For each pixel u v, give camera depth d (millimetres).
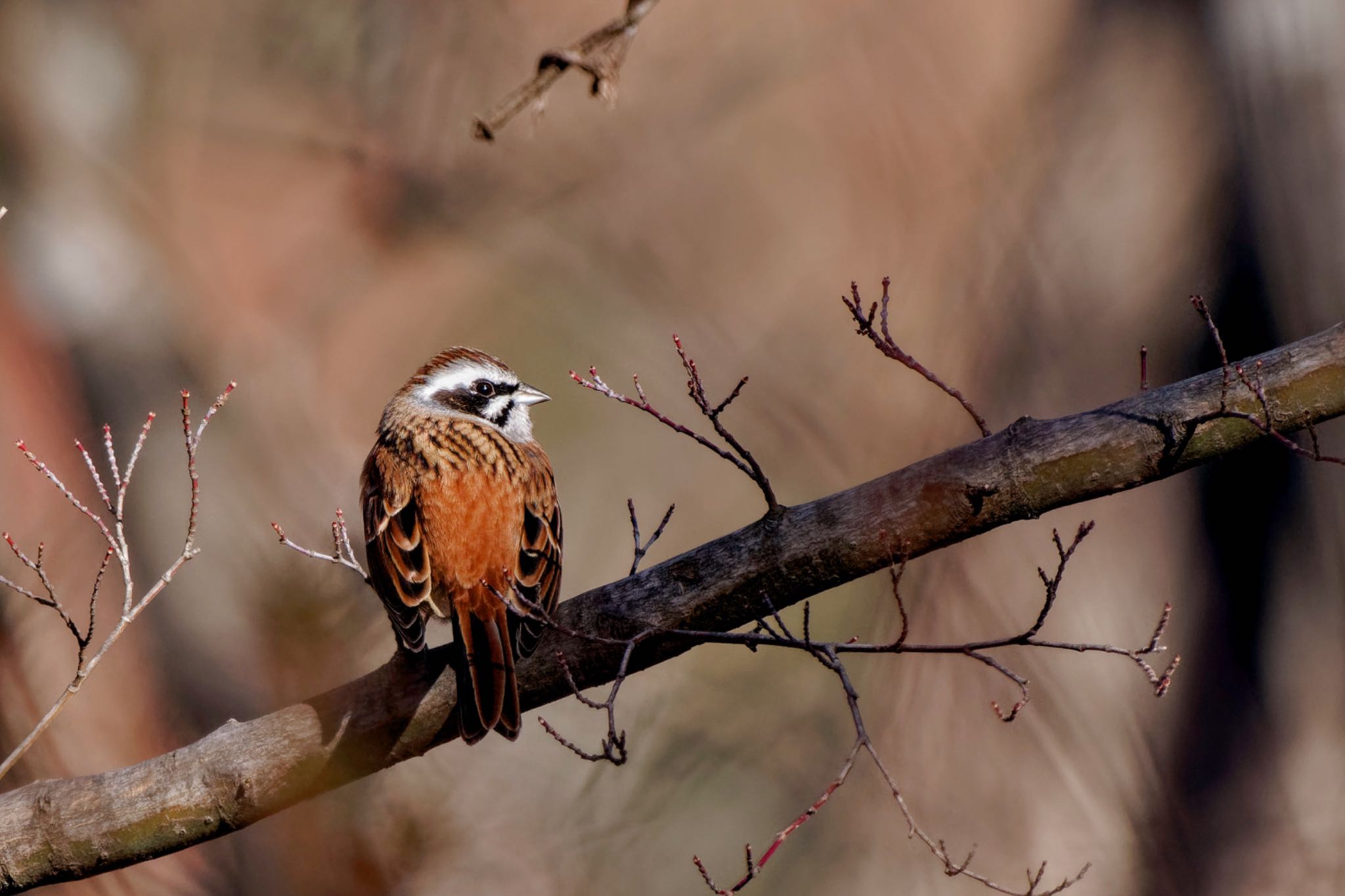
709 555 6566
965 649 5910
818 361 17984
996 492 6199
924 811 11680
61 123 15188
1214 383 6094
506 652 6801
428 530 7375
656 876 13625
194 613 12180
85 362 14281
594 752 14125
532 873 12953
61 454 13469
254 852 11180
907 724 11922
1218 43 12938
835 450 17156
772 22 19203
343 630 11758
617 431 18094
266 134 17891
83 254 14742
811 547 6391
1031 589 11945
